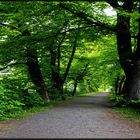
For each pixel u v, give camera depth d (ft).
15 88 73.26
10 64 89.10
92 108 78.48
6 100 58.85
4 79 75.31
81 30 84.94
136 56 79.30
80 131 39.06
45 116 56.75
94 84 241.76
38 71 93.71
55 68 121.39
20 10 74.95
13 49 79.46
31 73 93.20
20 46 79.30
